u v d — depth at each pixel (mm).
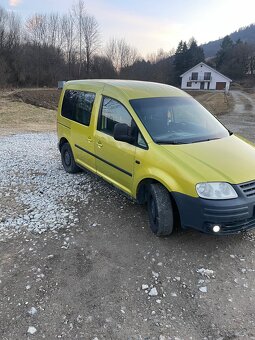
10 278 3424
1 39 63062
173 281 3408
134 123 4527
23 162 7969
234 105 33375
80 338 2701
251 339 2699
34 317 2908
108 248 3996
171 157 3955
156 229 4172
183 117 4895
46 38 73312
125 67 92500
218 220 3564
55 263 3689
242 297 3188
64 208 5121
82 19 77875
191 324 2859
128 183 4688
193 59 101188
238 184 3643
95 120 5402
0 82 52531
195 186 3633
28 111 24891
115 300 3131
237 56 106000
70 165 6770
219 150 4180
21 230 4422
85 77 77625
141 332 2768
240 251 3939
